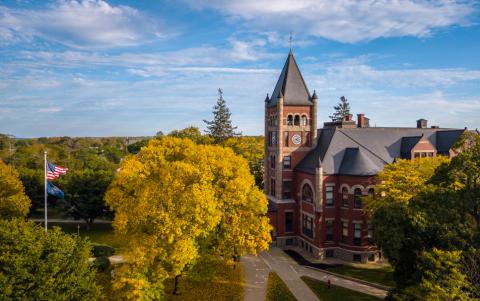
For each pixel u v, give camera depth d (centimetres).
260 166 8369
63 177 6662
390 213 3020
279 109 5347
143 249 2647
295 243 5422
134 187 3147
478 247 2558
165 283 3756
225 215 3562
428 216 2825
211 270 3412
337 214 4819
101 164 9412
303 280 4041
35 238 2303
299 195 5325
